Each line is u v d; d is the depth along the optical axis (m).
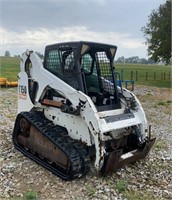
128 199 4.75
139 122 5.84
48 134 5.62
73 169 5.08
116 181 5.34
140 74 40.22
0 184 5.14
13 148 6.95
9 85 20.20
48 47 6.15
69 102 5.57
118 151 5.11
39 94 6.29
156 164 6.28
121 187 5.01
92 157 5.96
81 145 5.42
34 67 6.39
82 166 5.25
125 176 5.57
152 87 23.73
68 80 5.72
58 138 5.51
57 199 4.68
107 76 6.07
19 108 7.10
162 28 28.66
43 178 5.40
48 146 5.73
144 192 5.02
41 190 4.96
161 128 9.71
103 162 5.10
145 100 16.42
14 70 36.97
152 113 12.45
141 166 6.10
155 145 7.60
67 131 5.75
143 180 5.47
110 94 6.04
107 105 5.75
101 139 4.99
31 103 6.59
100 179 5.38
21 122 6.62
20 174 5.56
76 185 5.15
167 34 28.64
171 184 5.38
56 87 5.77
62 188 5.04
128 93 6.01
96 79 6.17
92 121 5.05
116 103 5.95
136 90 21.34
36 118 6.23
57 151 5.49
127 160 5.49
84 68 6.04
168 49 29.20
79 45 5.36
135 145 6.00
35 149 6.18
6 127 8.88
